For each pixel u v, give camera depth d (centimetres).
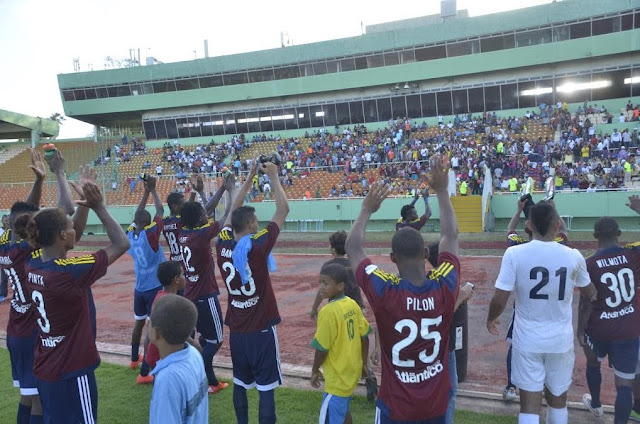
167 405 270
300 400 574
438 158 327
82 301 373
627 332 450
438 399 304
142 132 6091
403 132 3812
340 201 2895
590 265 460
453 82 4041
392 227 2789
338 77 4325
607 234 462
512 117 3619
